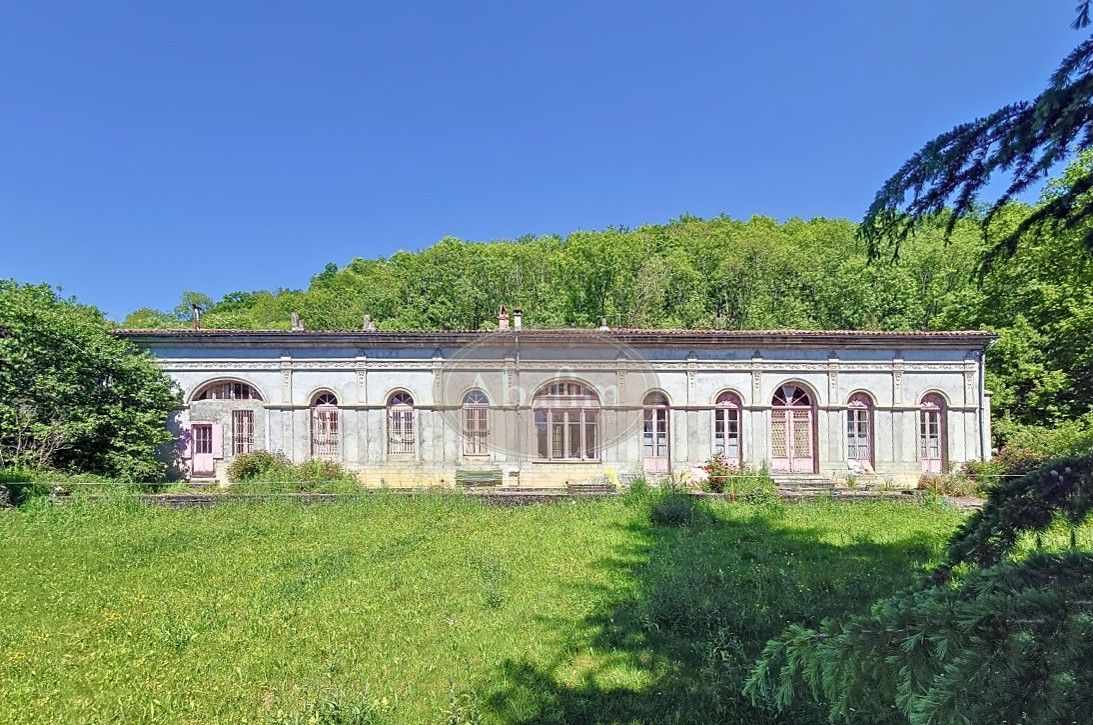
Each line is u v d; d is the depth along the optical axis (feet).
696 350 64.54
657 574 26.09
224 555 30.37
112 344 56.34
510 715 15.48
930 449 64.85
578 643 19.51
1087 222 11.22
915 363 64.90
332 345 63.52
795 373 64.95
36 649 19.38
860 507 42.50
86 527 36.60
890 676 6.31
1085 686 5.27
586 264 123.03
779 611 21.36
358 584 25.46
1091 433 50.83
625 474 58.13
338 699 15.79
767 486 47.91
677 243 153.38
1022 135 9.01
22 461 49.65
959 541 9.53
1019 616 5.93
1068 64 8.19
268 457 59.41
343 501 43.91
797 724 14.03
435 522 38.19
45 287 63.26
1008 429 65.62
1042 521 9.12
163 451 61.57
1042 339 66.03
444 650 19.13
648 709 15.60
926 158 9.93
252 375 63.31
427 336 62.80
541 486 49.98
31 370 51.78
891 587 23.84
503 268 131.85
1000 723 5.30
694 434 64.13
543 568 27.63
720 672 16.97
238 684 17.12
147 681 17.28
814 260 123.24
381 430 63.26
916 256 98.27
